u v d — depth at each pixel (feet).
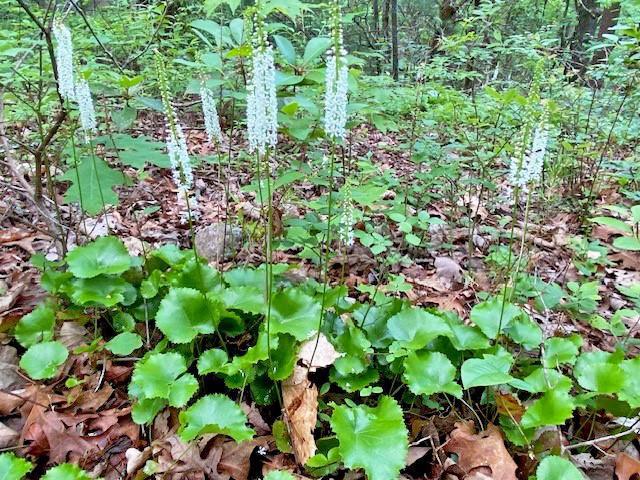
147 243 3.54
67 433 2.04
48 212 3.05
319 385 2.39
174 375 2.10
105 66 4.62
